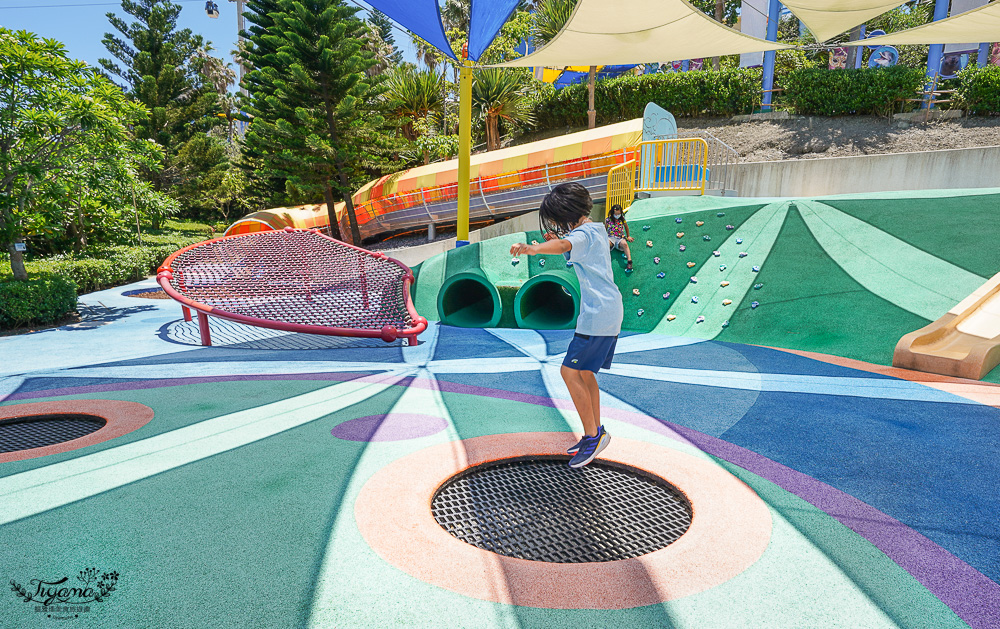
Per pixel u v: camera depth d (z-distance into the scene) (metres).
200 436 3.57
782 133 17.95
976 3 16.61
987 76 15.10
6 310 9.49
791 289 7.46
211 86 32.47
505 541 2.28
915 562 2.07
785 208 8.87
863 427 3.68
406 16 10.70
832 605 1.81
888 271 7.04
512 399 4.60
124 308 12.34
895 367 5.45
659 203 10.62
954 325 5.70
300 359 6.70
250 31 24.47
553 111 25.02
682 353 6.36
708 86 20.20
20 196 9.86
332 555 2.09
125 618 1.70
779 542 2.21
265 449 3.31
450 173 17.30
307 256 10.39
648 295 8.70
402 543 2.19
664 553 2.13
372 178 22.50
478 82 23.38
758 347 6.66
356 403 4.45
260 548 2.14
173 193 30.44
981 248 6.84
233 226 21.66
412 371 5.82
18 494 2.65
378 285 9.40
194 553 2.10
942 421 3.78
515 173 15.67
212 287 9.16
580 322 2.79
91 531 2.27
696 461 3.10
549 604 1.81
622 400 4.45
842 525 2.36
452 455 3.19
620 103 22.61
